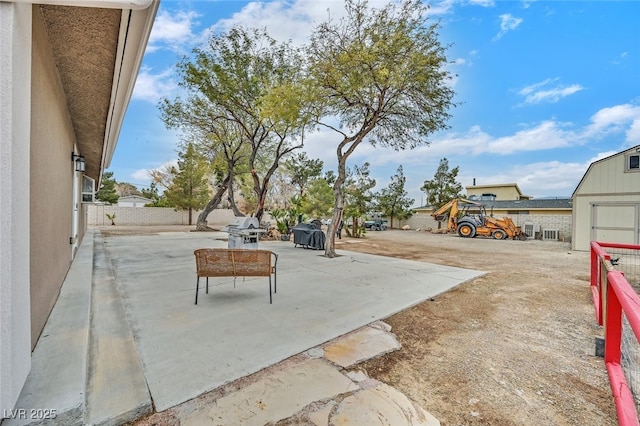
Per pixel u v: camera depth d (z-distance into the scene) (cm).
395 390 197
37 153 201
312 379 204
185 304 350
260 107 972
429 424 166
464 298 418
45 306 232
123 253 751
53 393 146
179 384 189
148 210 2177
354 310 345
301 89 790
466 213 1947
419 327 310
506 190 2770
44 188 226
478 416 174
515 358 246
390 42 618
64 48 245
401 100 742
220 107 1145
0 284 117
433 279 520
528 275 586
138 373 197
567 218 1579
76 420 142
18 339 127
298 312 332
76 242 623
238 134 1302
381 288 449
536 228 1639
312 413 169
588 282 526
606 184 1064
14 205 122
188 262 627
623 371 205
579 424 169
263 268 366
